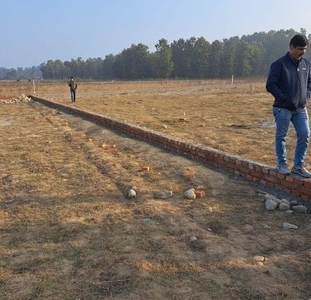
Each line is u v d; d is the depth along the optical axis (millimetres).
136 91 33312
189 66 74188
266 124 10867
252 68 79125
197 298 2703
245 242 3549
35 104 19422
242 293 2758
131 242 3582
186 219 4105
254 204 4508
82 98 24500
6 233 3850
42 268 3143
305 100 4473
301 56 4348
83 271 3084
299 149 4641
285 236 3648
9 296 2762
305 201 4383
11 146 8492
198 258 3268
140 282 2902
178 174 5805
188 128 10469
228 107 16609
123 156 7164
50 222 4098
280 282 2889
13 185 5488
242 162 5441
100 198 4836
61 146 8336
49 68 105000
